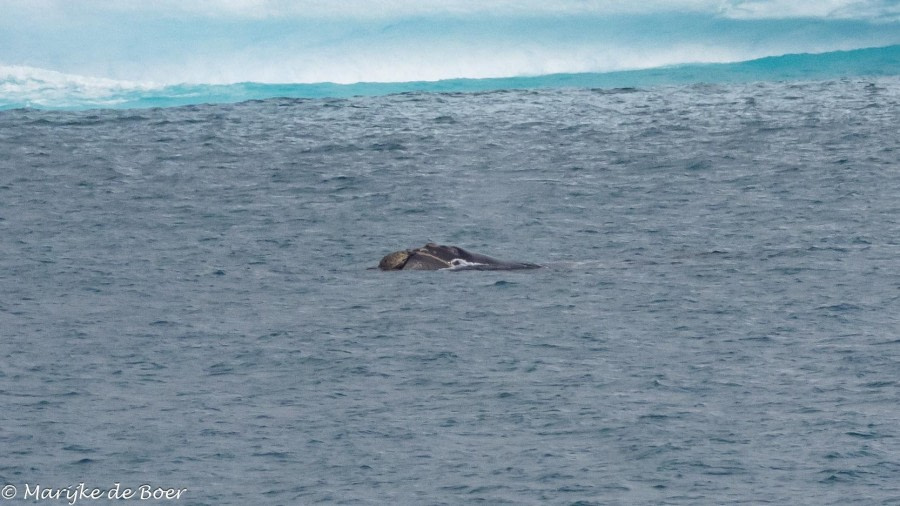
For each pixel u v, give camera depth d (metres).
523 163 150.88
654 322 70.50
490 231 107.00
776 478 42.78
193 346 65.56
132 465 45.06
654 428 49.00
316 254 96.94
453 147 165.88
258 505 40.91
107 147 167.75
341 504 40.88
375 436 48.56
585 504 40.53
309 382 57.72
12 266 90.31
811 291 78.19
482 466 44.62
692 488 41.91
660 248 97.31
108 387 56.75
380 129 187.25
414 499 41.25
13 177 140.12
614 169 144.50
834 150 153.38
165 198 126.31
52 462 45.34
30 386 56.78
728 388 55.31
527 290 81.19
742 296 77.38
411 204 121.44
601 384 56.50
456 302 77.62
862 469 43.44
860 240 96.94
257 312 75.12
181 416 51.59
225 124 196.50
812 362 59.91
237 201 124.31
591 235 104.38
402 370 60.00
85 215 115.38
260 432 49.22
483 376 58.56
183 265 91.62
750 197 122.25
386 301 78.38
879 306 73.00
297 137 178.12
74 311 75.06
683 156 152.88
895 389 54.28
